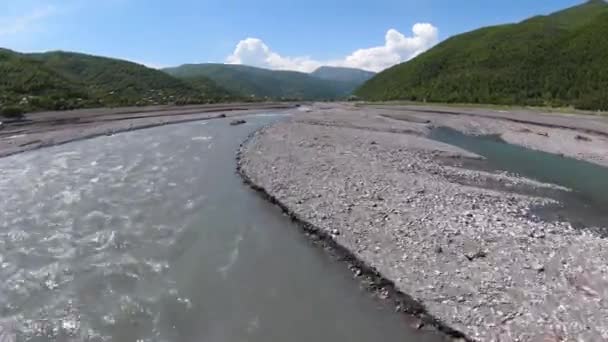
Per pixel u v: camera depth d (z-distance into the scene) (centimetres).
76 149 2877
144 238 1391
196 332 900
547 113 5003
